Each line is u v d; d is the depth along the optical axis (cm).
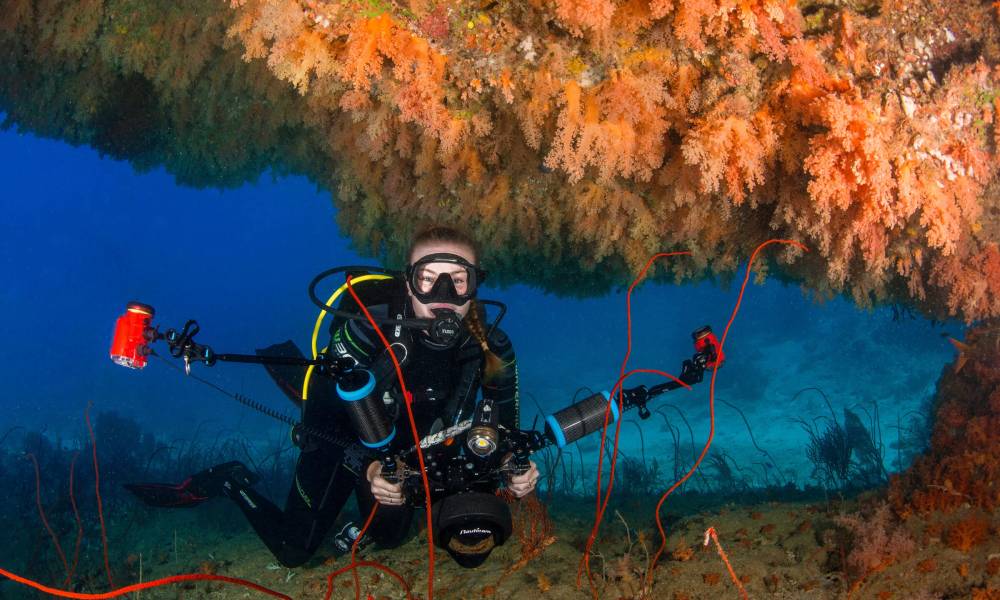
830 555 327
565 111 302
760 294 2603
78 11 429
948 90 290
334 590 371
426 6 288
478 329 271
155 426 1898
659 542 394
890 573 296
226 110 517
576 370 2848
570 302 4919
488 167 407
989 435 375
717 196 366
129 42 440
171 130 609
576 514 532
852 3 296
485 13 293
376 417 253
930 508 330
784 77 292
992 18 291
